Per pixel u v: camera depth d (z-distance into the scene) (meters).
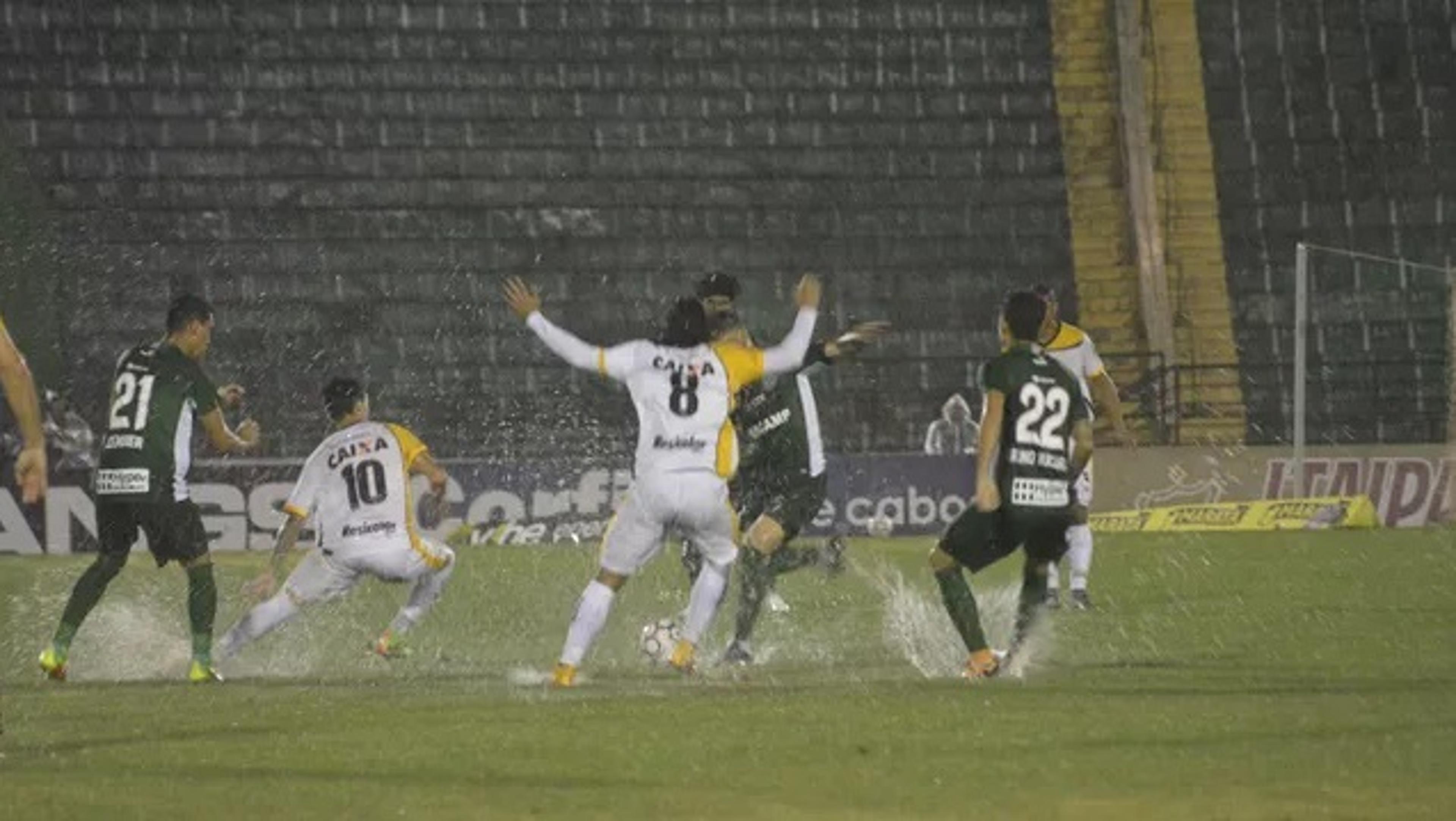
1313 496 94.12
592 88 110.38
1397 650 41.91
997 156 110.25
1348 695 33.72
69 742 28.70
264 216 104.25
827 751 27.12
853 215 107.56
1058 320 52.38
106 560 39.69
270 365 99.31
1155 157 110.81
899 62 112.50
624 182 107.50
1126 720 30.23
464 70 110.19
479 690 35.78
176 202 104.12
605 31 111.88
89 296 100.06
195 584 39.50
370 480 41.75
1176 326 106.31
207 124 106.88
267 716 31.73
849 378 101.38
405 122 108.25
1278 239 109.38
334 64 109.62
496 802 23.22
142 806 23.08
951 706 32.16
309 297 102.00
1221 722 30.03
